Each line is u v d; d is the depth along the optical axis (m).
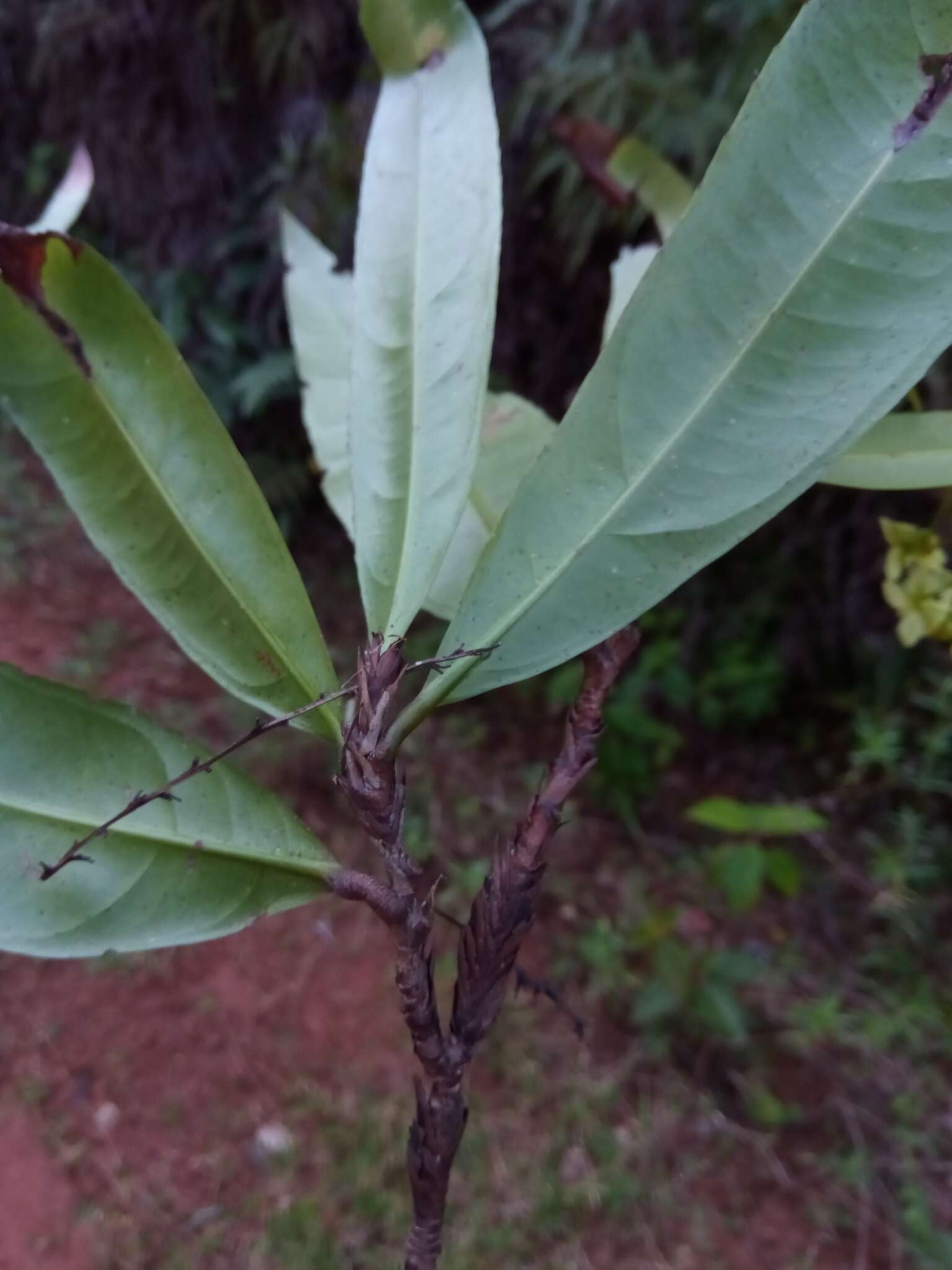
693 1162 0.59
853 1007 0.67
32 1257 0.54
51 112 1.07
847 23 0.15
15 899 0.17
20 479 1.11
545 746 0.86
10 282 0.17
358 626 0.95
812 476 0.16
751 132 0.16
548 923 0.72
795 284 0.16
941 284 0.15
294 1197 0.57
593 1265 0.54
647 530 0.17
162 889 0.17
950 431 0.20
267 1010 0.67
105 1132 0.60
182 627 0.18
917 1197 0.57
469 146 0.21
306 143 0.90
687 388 0.17
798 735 0.86
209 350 1.00
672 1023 0.66
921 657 0.75
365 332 0.21
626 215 0.33
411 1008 0.18
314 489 1.00
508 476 0.26
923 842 0.74
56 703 0.18
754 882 0.63
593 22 0.66
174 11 0.92
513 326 0.81
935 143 0.15
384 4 0.21
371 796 0.16
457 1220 0.56
